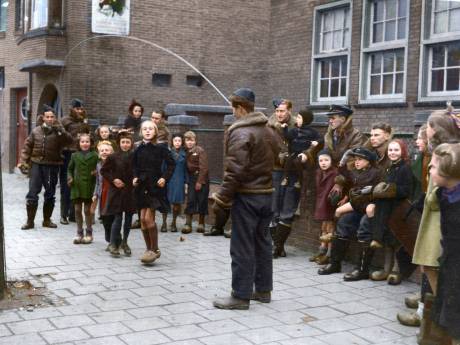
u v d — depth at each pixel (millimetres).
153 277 6703
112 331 4980
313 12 13570
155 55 17312
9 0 19969
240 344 4742
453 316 3652
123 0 16406
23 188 15273
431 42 10945
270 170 5699
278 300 5926
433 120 4621
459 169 3607
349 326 5215
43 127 9414
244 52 18594
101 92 16672
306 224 8234
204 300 5875
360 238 6633
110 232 8219
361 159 6590
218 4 18141
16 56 19547
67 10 16344
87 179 8359
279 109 7719
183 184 9555
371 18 12289
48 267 7074
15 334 4887
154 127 7227
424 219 4711
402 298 6031
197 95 18016
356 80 12453
